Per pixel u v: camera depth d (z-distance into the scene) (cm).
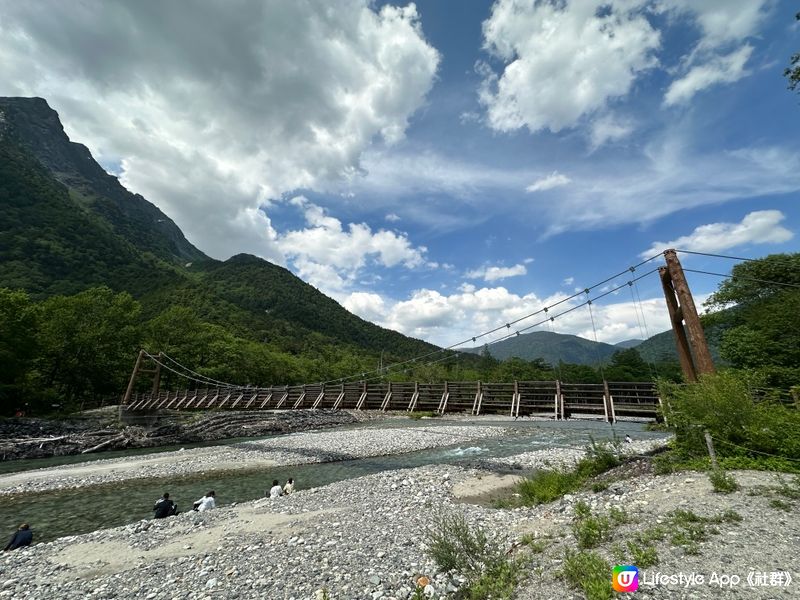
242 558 911
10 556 1042
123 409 3897
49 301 5162
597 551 624
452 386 2405
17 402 3875
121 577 869
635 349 7831
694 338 1300
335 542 958
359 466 2261
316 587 724
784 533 573
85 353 5056
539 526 888
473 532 920
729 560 517
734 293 3562
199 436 3631
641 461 1227
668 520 684
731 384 1106
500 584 593
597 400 1927
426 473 1823
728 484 791
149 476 2103
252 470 2219
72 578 887
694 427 1112
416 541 912
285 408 3303
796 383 2330
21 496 1761
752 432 1005
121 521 1419
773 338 2745
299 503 1416
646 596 469
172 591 769
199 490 1819
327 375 10050
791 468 887
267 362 8238
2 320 3747
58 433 3412
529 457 2133
